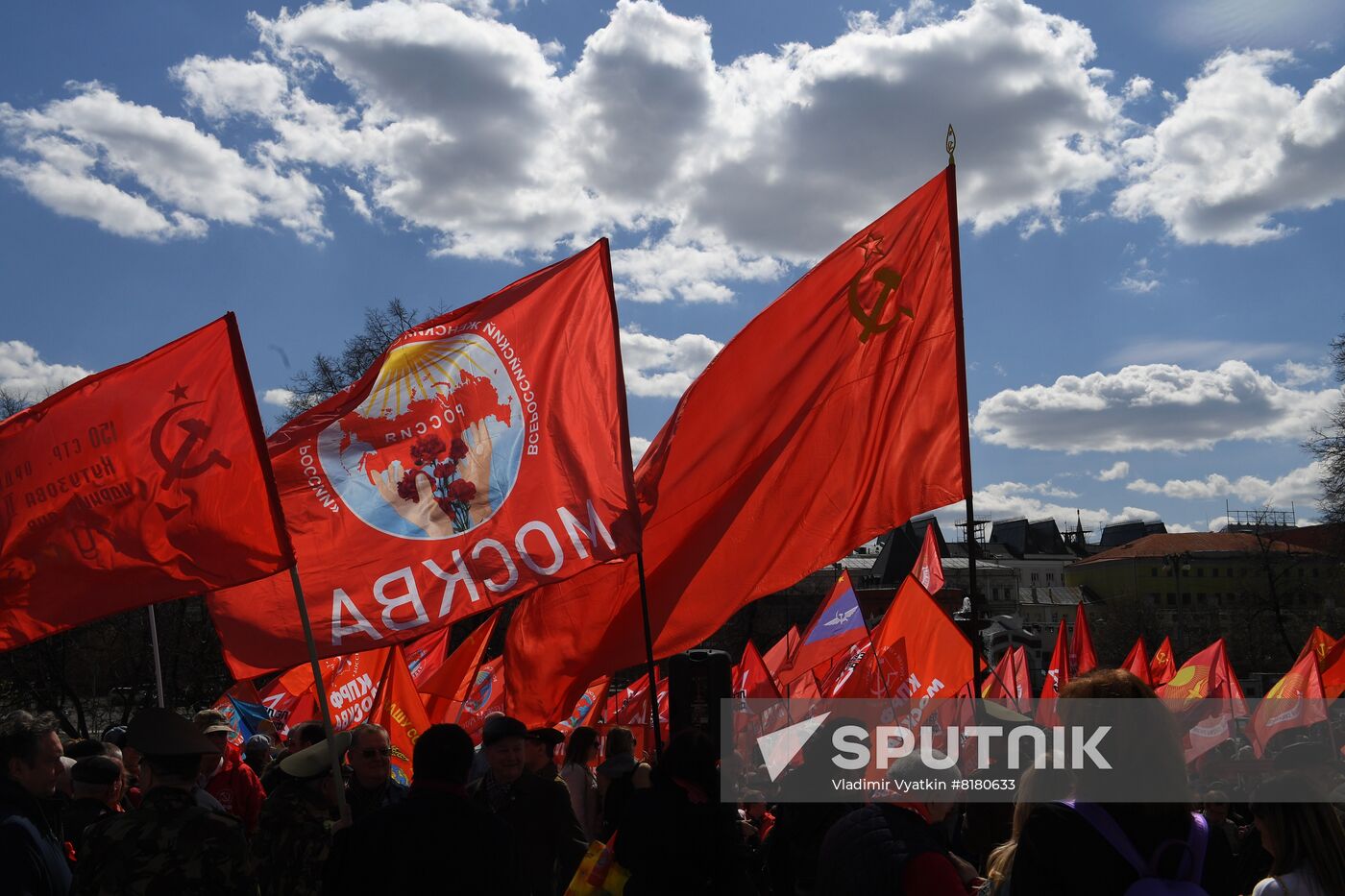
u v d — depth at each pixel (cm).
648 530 820
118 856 469
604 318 748
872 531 812
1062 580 16362
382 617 694
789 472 824
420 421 723
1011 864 388
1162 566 13875
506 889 484
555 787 746
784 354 831
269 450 707
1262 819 464
